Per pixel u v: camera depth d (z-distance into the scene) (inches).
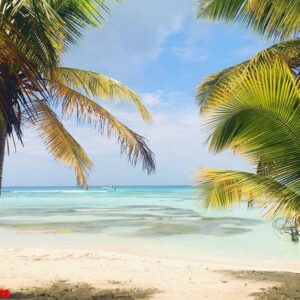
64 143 343.6
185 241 665.0
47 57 237.0
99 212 1304.1
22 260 460.8
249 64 330.0
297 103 194.1
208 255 542.9
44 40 220.7
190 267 427.8
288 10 261.4
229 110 202.5
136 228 843.4
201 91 426.3
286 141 202.1
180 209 1444.4
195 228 836.6
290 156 204.1
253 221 975.0
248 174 216.8
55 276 371.9
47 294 291.7
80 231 799.1
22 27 233.0
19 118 272.8
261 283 345.7
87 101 311.7
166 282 349.1
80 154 358.9
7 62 222.2
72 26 304.0
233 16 355.3
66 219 1051.3
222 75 404.2
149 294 301.9
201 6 371.6
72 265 432.5
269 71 194.9
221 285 336.8
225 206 246.4
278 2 264.7
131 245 627.8
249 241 660.7
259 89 193.3
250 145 208.2
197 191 248.1
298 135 199.5
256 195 207.3
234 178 217.0
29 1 218.1
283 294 301.6
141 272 396.5
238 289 321.1
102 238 703.7
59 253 517.3
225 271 406.3
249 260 510.0
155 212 1295.5
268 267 462.9
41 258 476.1
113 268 417.4
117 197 2773.1
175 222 963.3
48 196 3068.4
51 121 333.1
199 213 1238.3
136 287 327.6
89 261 459.5
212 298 291.3
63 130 326.3
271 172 210.1
